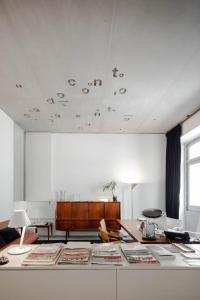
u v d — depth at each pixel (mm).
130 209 7695
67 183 7695
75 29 2666
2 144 5465
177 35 2781
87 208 7070
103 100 4875
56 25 2602
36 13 2422
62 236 7410
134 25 2607
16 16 2459
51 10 2383
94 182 7734
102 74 3750
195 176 6691
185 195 6988
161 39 2857
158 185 7789
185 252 2174
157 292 1791
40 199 7473
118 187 7746
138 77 3850
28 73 3697
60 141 7797
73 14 2439
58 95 4602
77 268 1796
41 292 1783
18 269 1798
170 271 1806
